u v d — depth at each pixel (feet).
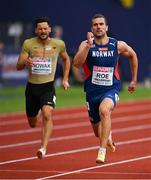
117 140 113.80
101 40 82.17
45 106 86.22
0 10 239.09
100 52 81.82
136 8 258.98
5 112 156.04
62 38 246.27
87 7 250.78
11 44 237.66
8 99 185.37
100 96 82.17
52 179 74.59
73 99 192.44
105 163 86.94
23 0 242.17
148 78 259.60
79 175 77.36
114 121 145.38
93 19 81.97
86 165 85.30
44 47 88.43
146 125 138.62
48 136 83.76
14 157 92.73
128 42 256.73
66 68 90.63
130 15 257.34
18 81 211.41
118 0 254.47
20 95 196.03
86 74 82.94
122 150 100.42
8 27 238.89
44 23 87.40
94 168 82.79
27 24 241.35
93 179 74.43
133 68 84.23
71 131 126.00
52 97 87.61
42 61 88.38
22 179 74.43
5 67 208.23
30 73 88.89
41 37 87.61
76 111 163.22
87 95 82.99
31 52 88.28
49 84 88.69
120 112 164.66
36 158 91.71
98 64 81.97
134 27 258.16
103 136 78.13
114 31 254.06
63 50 89.66
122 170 81.20
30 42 88.53
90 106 83.10
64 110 164.76
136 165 85.35
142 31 259.80
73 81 232.32
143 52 259.60
